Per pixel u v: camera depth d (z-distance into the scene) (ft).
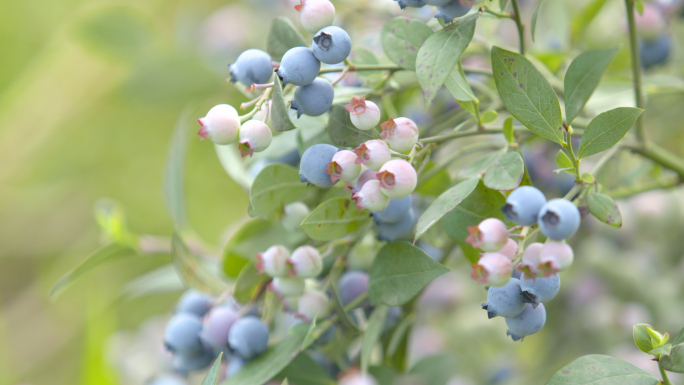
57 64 6.56
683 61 3.52
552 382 2.78
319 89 2.81
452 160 3.00
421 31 2.90
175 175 3.33
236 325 2.97
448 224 2.88
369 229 2.97
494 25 3.30
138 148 6.80
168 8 6.26
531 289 2.73
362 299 2.98
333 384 3.01
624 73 3.50
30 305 6.32
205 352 3.05
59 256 6.72
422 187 3.05
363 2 3.53
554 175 3.41
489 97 3.18
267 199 2.96
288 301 2.97
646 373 2.78
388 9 3.49
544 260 2.68
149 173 6.78
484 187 2.85
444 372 3.14
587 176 2.80
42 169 6.74
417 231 2.74
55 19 6.94
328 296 3.01
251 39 4.99
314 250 2.93
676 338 2.79
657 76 3.40
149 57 4.87
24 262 6.75
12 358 6.12
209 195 6.29
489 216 2.86
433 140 2.88
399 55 2.91
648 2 3.43
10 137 6.63
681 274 4.16
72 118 6.72
